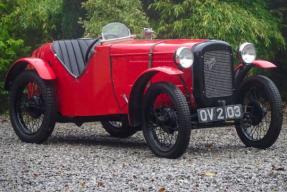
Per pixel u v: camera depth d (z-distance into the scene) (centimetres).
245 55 809
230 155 768
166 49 789
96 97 850
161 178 636
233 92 802
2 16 1318
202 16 1174
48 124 876
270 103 790
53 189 598
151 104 771
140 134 1000
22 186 612
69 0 1317
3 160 751
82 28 1326
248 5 1259
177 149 741
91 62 852
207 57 779
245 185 604
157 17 1273
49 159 754
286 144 859
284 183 611
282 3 1355
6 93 1270
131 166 702
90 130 1045
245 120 812
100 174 660
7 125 1105
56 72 888
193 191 584
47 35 1352
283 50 1352
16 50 1292
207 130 1002
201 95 775
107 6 1178
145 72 758
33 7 1306
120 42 861
